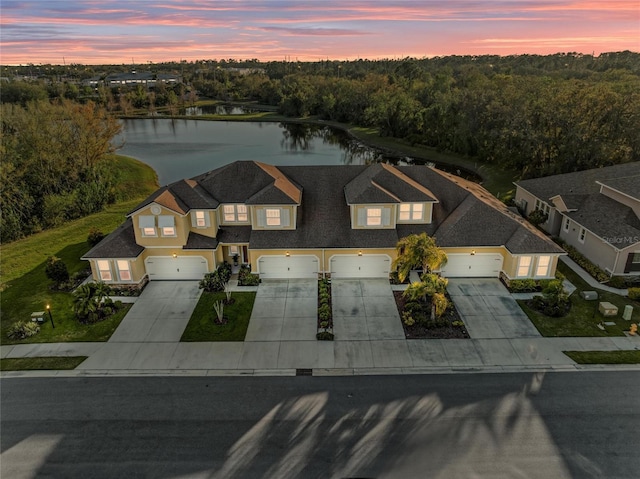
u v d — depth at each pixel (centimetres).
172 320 2386
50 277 2805
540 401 1781
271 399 1814
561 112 4556
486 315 2392
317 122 11388
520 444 1577
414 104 8456
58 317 2448
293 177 3209
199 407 1773
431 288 2302
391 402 1788
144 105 14012
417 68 14688
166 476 1473
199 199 2777
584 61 17588
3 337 2275
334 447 1572
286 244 2720
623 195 2959
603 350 2097
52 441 1623
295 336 2245
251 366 2025
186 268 2775
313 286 2727
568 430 1636
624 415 1700
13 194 3969
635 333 2211
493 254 2731
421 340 2198
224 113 13312
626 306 2314
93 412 1758
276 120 11912
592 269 2792
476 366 2002
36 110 4934
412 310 2427
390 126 8812
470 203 2927
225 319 2383
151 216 2634
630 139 4359
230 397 1828
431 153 7294
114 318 2412
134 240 2730
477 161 6438
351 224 2814
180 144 8619
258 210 2759
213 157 7394
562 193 3422
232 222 2925
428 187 3169
